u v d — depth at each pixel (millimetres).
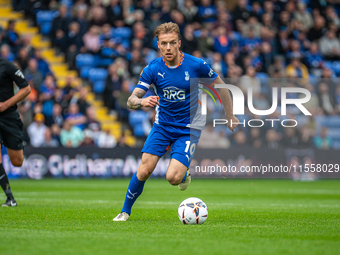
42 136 54594
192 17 72750
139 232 14969
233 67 67000
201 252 11688
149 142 18484
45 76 60562
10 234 14273
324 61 76312
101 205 26609
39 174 52844
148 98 17156
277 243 13133
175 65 18453
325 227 17078
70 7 71250
